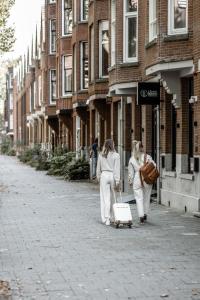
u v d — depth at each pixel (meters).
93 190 29.81
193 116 20.05
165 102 22.33
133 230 15.85
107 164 17.27
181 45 19.58
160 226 16.55
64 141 51.81
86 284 9.79
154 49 21.33
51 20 56.91
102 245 13.52
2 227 16.55
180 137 20.69
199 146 18.83
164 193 22.48
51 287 9.61
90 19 35.84
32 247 13.30
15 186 32.69
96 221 17.81
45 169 51.44
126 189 28.67
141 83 22.55
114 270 10.83
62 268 11.02
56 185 33.44
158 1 20.27
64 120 48.72
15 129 117.50
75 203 23.31
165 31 20.00
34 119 77.81
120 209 16.42
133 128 27.38
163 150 22.55
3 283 9.76
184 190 20.33
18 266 11.22
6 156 94.88
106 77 33.97
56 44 51.09
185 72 19.88
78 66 41.41
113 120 32.31
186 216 18.77
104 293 9.20
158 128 23.12
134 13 26.19
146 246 13.32
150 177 17.11
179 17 20.00
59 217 18.81
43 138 68.56
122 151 29.36
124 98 29.42
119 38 26.34
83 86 41.47
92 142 38.56
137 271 10.73
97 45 34.12
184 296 8.96
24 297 8.99
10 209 21.19
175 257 12.00
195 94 19.08
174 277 10.23
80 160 38.16
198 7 18.67
